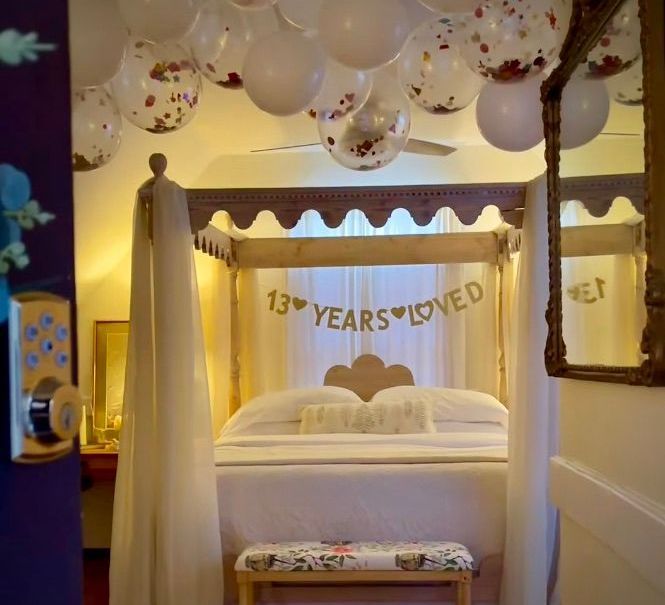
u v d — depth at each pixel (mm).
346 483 3211
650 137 1349
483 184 3180
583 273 1907
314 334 4828
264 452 3551
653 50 1339
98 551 4699
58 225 779
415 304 4785
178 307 2959
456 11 1964
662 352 1369
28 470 722
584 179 1903
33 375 716
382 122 2531
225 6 2234
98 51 2121
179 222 3012
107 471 4207
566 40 1924
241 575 2928
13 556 699
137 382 2918
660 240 1356
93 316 4617
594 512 1749
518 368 3070
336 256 4629
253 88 2188
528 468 2992
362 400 4758
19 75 725
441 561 2877
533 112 2424
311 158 4699
